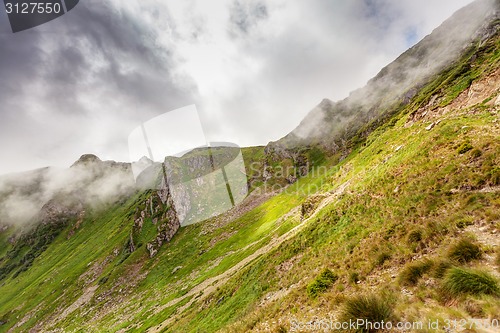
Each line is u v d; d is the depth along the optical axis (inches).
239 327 638.5
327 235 1014.4
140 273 4990.2
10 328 5196.9
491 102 1376.7
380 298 355.6
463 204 591.5
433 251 495.5
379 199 928.3
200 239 5295.3
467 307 296.4
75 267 6702.8
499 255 369.7
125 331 2534.5
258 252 2331.4
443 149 917.2
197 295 2224.4
